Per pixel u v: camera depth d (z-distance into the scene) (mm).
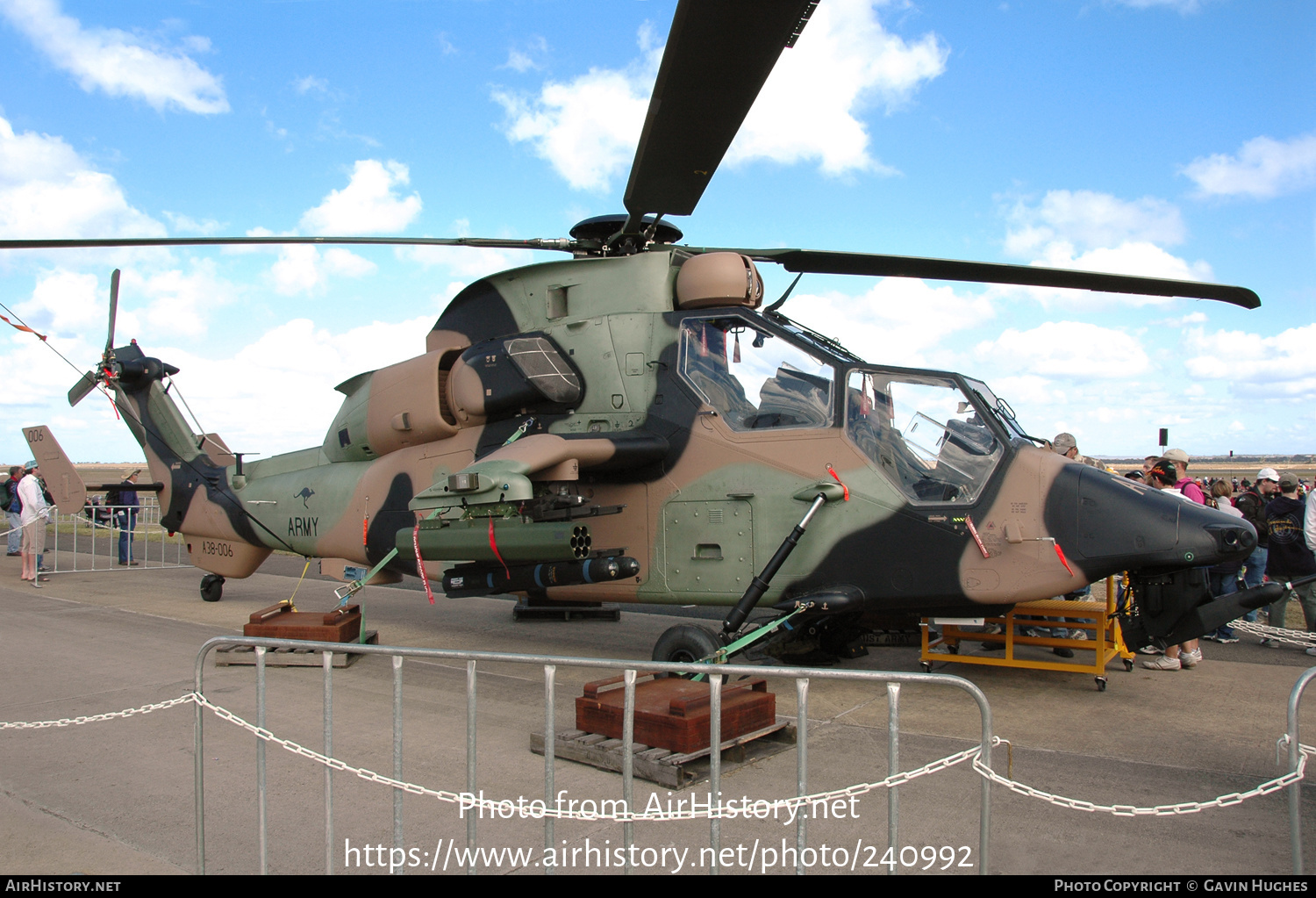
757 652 7340
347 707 6145
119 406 12227
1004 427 6203
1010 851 3633
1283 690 6664
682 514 6773
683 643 6031
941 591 5934
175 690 6633
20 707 6141
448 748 5129
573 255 7902
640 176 5914
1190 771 4691
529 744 5176
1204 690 6664
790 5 3949
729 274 6855
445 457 8102
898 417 6289
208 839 3836
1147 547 5418
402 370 8531
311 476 9766
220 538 11125
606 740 4852
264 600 12070
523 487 5895
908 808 4152
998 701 6312
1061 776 4598
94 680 6961
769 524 6402
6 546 20125
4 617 10391
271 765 4840
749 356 6738
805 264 7230
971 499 5949
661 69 4531
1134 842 3730
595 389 7223
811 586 6273
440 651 3252
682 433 6816
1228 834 3820
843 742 5234
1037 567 5699
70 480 12852
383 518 8641
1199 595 5664
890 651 8336
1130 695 6496
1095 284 6793
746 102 4859
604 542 7121
